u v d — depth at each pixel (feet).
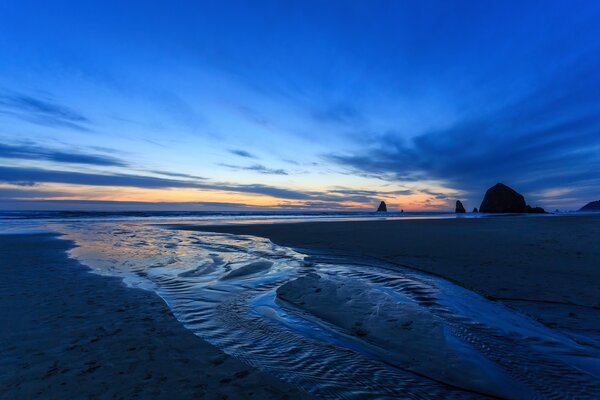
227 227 67.31
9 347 10.21
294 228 62.95
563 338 11.10
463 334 11.43
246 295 17.02
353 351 10.36
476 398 7.82
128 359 9.55
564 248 28.99
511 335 11.33
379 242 37.65
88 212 163.12
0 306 14.48
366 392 8.05
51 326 12.13
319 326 12.53
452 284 18.37
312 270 23.13
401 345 10.65
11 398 7.45
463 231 49.55
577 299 15.14
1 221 92.12
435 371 9.02
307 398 7.73
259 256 29.55
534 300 15.15
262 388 8.13
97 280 20.07
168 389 7.98
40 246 36.24
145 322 12.80
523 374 8.87
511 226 58.85
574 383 8.45
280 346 10.73
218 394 7.80
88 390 7.86
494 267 22.21
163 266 24.88
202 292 17.58
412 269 22.67
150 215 152.15
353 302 15.08
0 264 25.29
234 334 11.75
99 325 12.34
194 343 10.86
